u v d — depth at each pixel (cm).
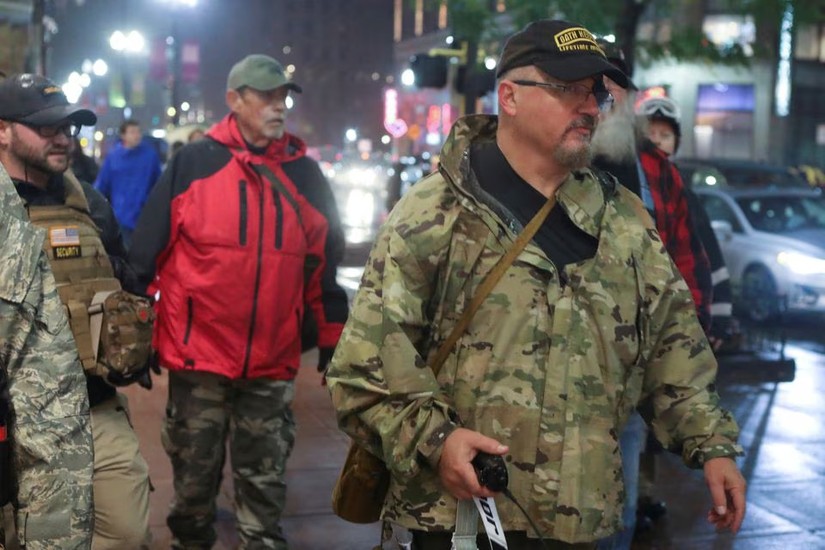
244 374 458
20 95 357
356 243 2077
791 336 1217
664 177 432
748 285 1315
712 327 509
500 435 265
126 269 409
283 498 480
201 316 455
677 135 492
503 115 277
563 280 269
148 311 362
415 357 263
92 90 4528
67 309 355
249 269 455
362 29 12631
